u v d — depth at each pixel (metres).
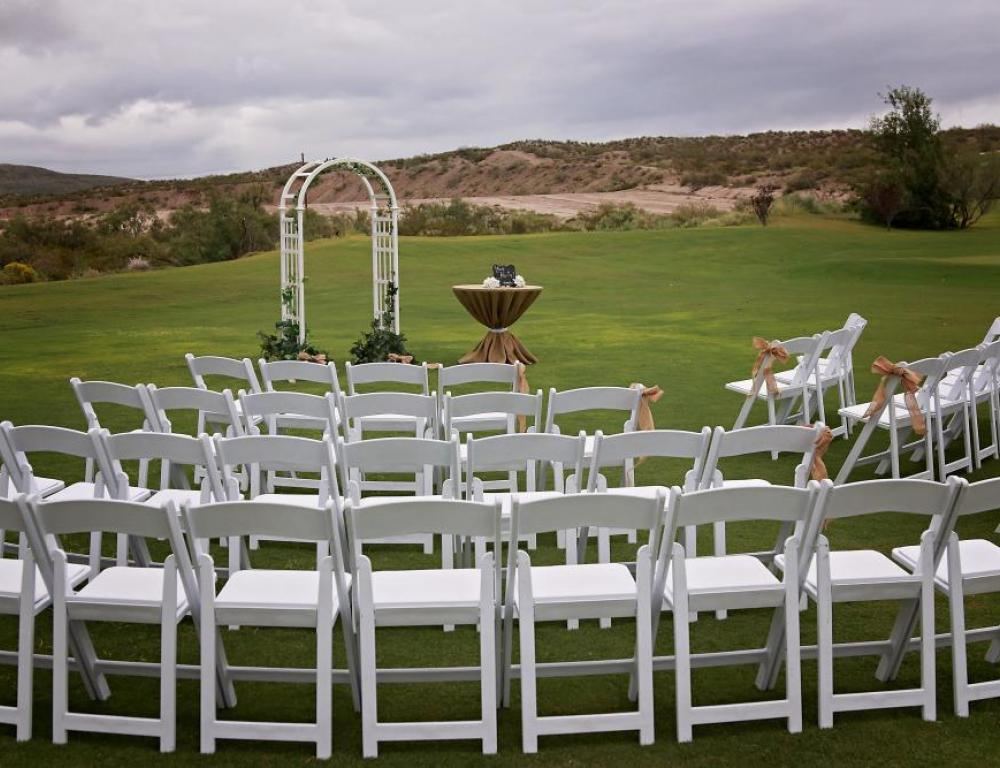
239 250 41.81
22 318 18.34
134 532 3.11
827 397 9.64
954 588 3.33
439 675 3.30
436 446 3.97
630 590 3.28
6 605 3.26
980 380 7.04
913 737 3.24
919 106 40.47
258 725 3.11
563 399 5.21
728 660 3.54
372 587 3.23
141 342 14.95
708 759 3.10
